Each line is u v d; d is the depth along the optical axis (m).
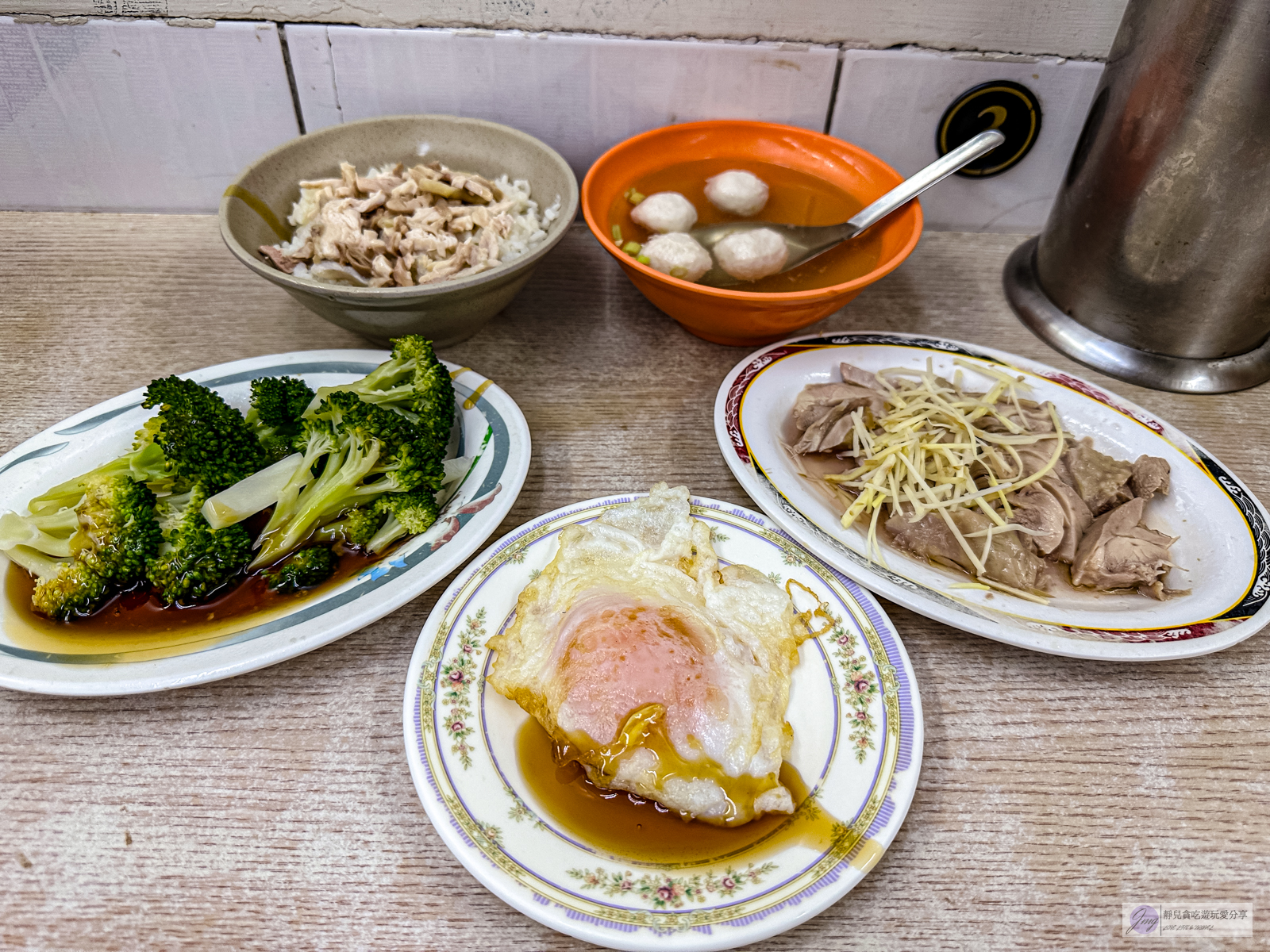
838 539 0.30
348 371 0.35
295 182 0.38
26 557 0.28
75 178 0.44
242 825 0.25
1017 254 0.44
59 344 0.38
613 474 0.34
